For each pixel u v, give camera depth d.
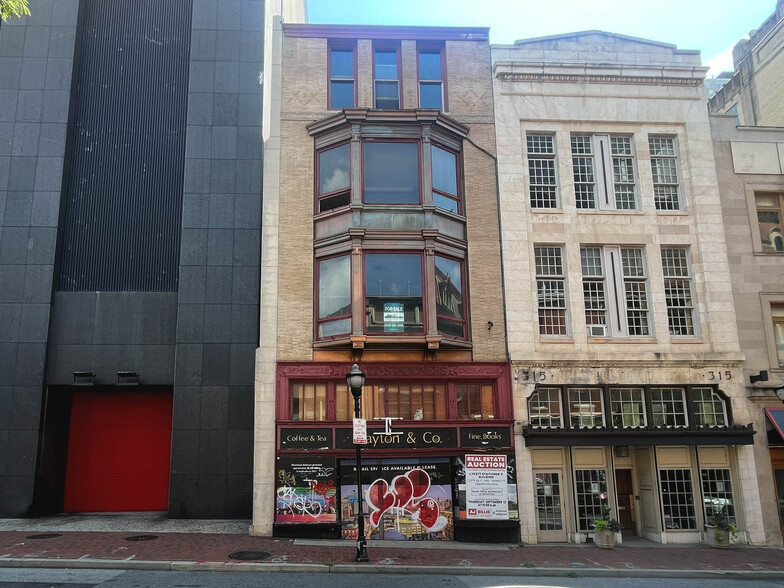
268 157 17.89
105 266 19.80
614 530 15.68
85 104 20.81
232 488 18.11
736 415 17.27
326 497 15.58
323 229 17.52
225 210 19.80
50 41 20.48
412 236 17.11
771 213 19.30
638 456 17.64
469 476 16.02
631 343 17.61
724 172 19.06
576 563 13.25
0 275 18.88
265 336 16.69
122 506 19.47
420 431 16.22
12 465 17.80
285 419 16.11
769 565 13.57
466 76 19.14
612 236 18.28
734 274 18.33
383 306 16.81
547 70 19.11
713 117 19.48
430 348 16.55
